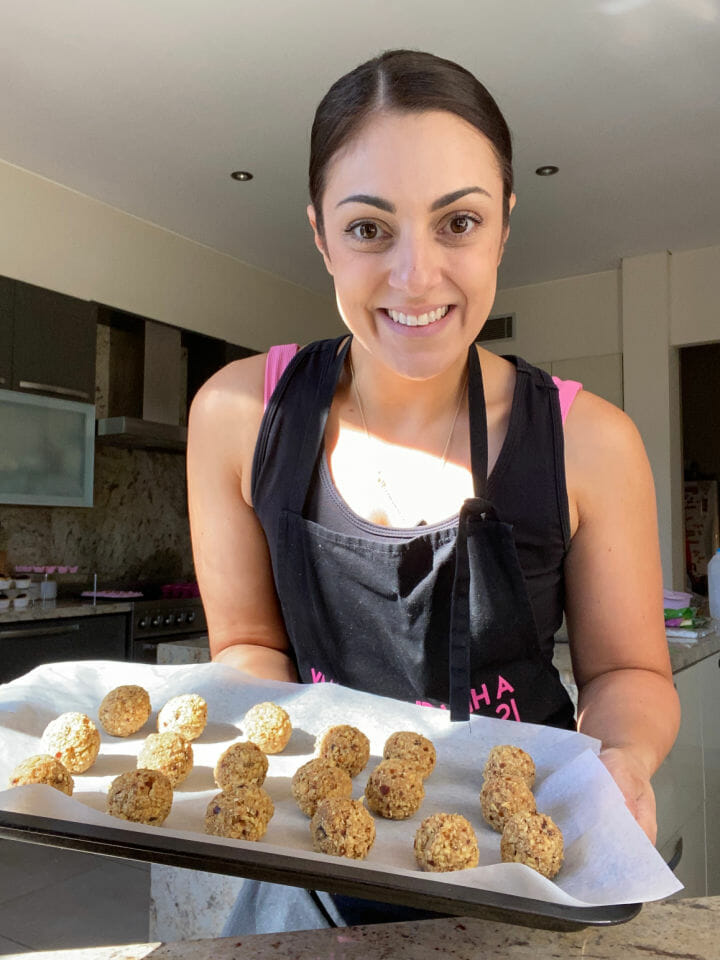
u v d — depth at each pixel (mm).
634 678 935
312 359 1011
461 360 933
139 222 4680
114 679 1184
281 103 3467
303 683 1087
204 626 4344
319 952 566
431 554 898
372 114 719
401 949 569
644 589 952
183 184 4250
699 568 6672
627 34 3020
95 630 3752
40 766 902
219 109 3510
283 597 1018
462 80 733
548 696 966
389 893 577
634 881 622
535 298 5996
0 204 3949
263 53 3117
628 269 5508
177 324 4898
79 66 3191
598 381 5703
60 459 4047
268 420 991
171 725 1058
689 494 6746
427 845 782
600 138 3795
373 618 958
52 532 4336
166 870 1567
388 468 962
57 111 3523
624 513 935
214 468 1070
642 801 729
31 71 3227
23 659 3422
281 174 4141
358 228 753
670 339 5402
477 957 555
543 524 908
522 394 928
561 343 5863
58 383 4020
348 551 925
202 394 1086
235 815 841
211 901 1499
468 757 960
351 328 818
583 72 3264
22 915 2359
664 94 3428
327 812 818
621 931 597
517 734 923
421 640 940
